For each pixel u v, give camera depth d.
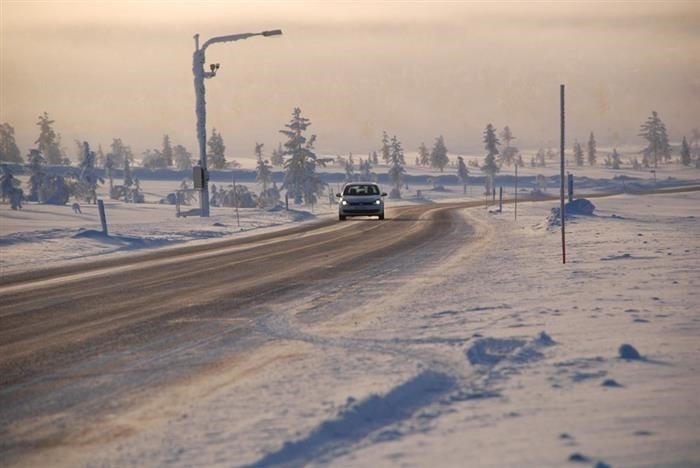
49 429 17.97
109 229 91.31
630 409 17.50
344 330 29.09
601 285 38.62
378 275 47.06
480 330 27.75
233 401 19.56
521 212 133.62
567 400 18.38
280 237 85.12
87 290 43.28
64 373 23.52
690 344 24.22
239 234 92.56
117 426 17.95
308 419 17.48
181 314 34.06
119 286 44.78
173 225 102.00
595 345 24.36
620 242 65.88
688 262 47.97
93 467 15.31
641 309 30.94
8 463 15.75
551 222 94.25
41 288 44.84
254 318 32.50
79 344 27.91
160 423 17.98
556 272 45.16
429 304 34.69
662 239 67.75
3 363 25.16
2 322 33.28
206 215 119.25
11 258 63.81
